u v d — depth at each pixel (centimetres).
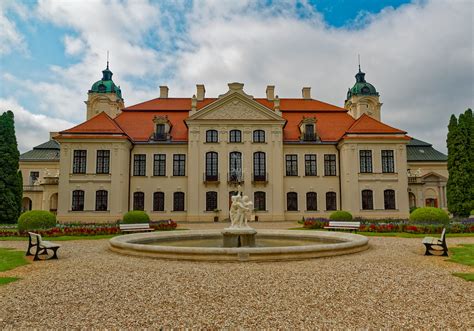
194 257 1279
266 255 1265
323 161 4322
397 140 4091
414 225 2461
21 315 703
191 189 4109
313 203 4266
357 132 4125
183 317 687
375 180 4062
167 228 2861
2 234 2320
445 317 689
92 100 5738
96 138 3934
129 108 4628
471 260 1349
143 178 4188
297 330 623
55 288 913
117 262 1286
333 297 818
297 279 989
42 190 5544
